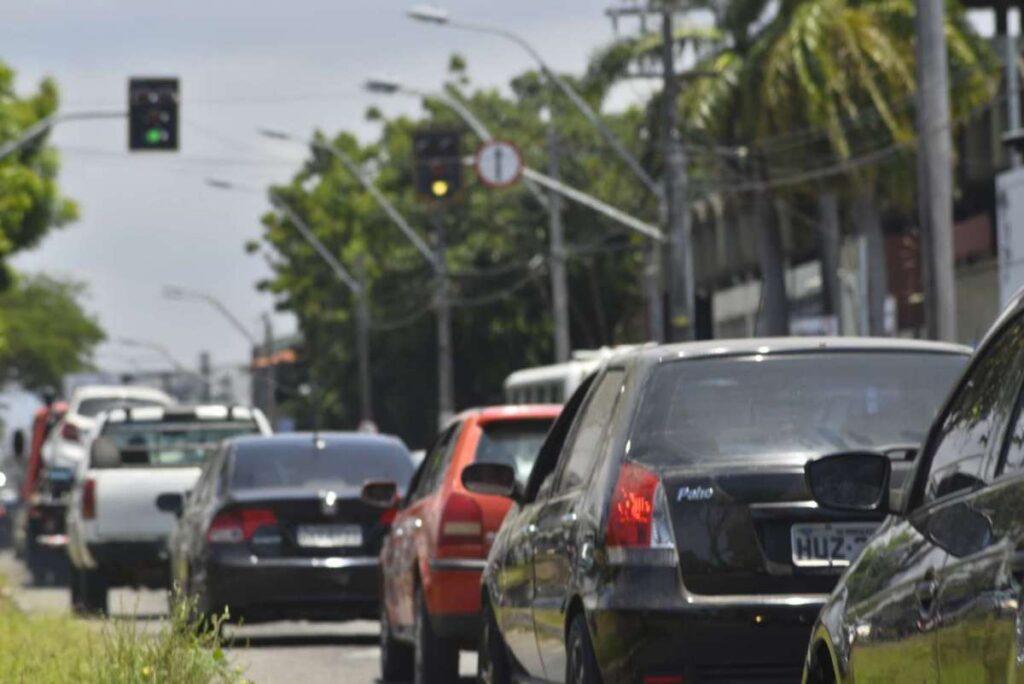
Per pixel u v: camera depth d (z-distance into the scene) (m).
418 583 30.47
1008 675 11.94
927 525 13.84
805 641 18.50
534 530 21.62
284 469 40.56
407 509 32.53
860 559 15.06
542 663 21.38
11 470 135.62
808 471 14.97
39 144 111.81
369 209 162.38
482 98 151.88
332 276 167.88
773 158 98.12
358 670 35.28
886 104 95.50
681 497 18.84
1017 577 11.92
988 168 106.12
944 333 64.50
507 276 149.12
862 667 14.54
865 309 114.06
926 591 13.39
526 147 147.25
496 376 150.50
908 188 97.25
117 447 53.34
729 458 19.16
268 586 38.50
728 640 18.48
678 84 102.50
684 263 84.88
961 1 82.75
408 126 169.62
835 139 94.62
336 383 161.25
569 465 21.23
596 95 109.38
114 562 51.41
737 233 139.75
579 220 145.75
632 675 18.62
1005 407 13.16
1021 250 87.56
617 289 147.75
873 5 98.12
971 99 97.12
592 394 21.61
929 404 19.67
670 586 18.61
